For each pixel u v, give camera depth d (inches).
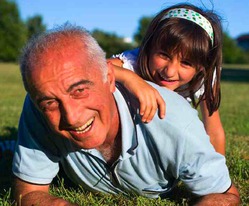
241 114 374.3
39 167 123.7
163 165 119.8
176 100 118.2
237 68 1852.9
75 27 102.7
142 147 116.8
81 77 97.9
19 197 123.2
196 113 119.6
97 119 103.7
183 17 161.9
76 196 134.2
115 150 118.4
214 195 119.9
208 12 168.6
